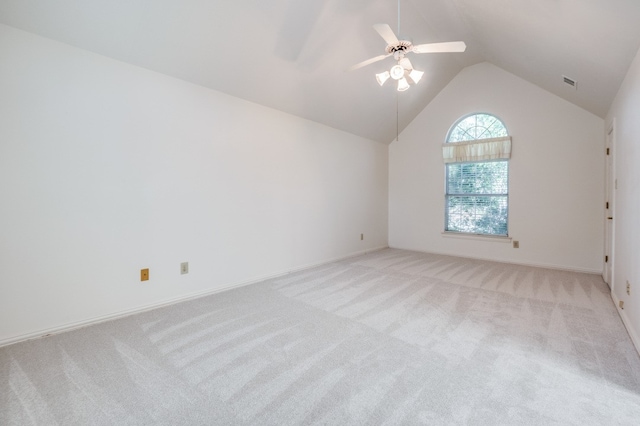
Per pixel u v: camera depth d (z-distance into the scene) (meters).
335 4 2.77
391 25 3.31
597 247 3.97
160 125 2.75
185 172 2.94
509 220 4.62
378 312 2.66
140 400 1.52
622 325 2.38
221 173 3.23
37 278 2.16
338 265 4.45
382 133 5.45
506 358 1.91
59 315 2.26
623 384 1.64
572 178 4.12
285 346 2.06
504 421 1.38
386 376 1.72
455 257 5.01
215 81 3.04
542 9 2.21
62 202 2.25
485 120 4.82
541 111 4.30
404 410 1.45
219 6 2.37
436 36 3.75
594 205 3.98
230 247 3.34
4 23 1.99
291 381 1.68
